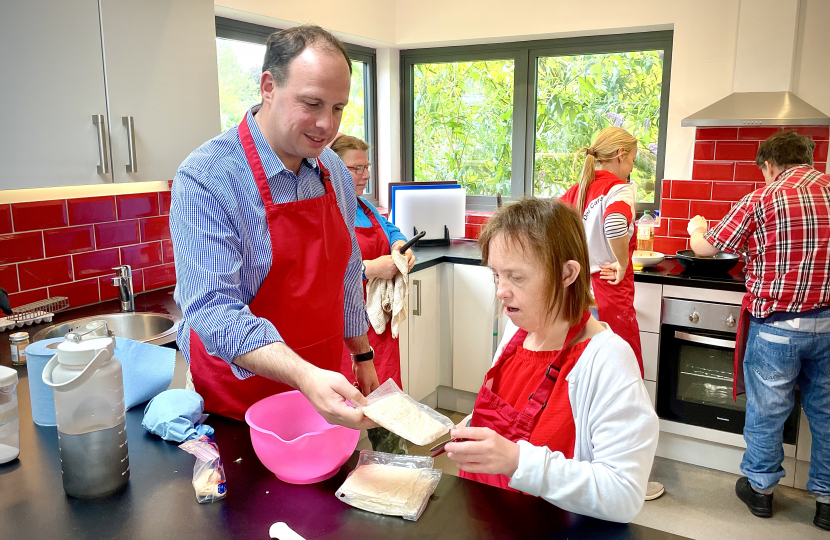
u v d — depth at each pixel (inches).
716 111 119.4
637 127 143.8
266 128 53.9
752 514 103.9
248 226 53.7
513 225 43.8
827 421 98.0
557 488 38.9
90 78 80.2
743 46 121.2
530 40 149.7
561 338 47.4
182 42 92.1
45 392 52.6
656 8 130.5
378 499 39.4
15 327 82.2
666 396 120.0
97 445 40.7
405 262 104.9
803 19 117.7
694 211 132.4
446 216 148.4
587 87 147.4
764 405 100.3
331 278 59.6
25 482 43.5
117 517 39.0
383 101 164.9
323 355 60.4
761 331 99.9
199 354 56.9
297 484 43.0
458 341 141.6
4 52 70.9
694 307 114.3
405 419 42.1
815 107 120.0
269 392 55.7
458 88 162.4
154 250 106.7
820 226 92.6
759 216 97.1
